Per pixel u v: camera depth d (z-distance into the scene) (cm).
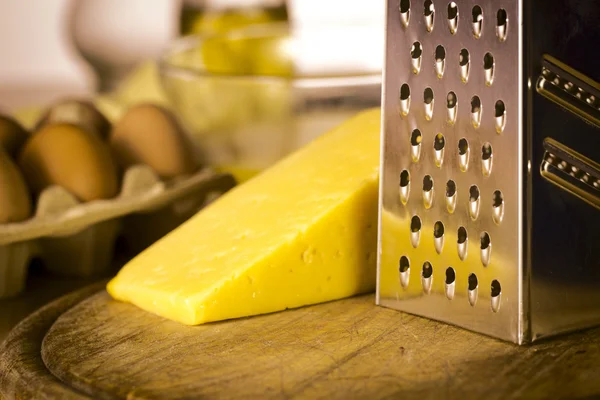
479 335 79
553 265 76
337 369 73
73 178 111
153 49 198
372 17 179
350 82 136
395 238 86
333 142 102
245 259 88
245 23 181
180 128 125
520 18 71
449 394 66
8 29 252
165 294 87
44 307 94
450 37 78
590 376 69
